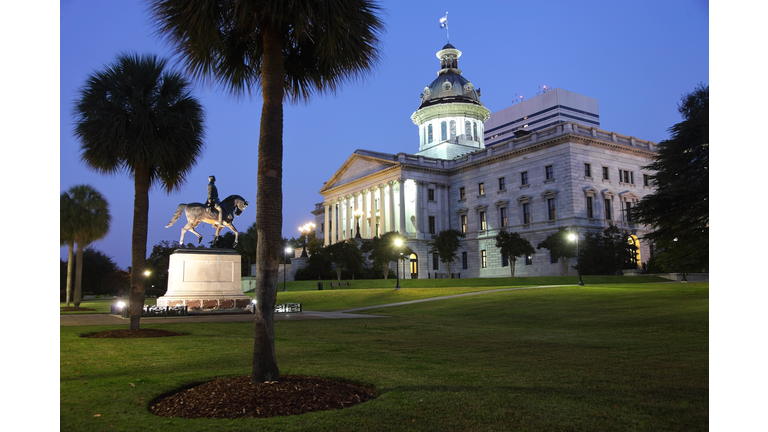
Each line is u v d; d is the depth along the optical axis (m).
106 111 20.23
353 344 17.50
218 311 31.75
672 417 7.89
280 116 10.70
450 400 8.95
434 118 111.75
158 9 10.67
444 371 11.86
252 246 87.31
